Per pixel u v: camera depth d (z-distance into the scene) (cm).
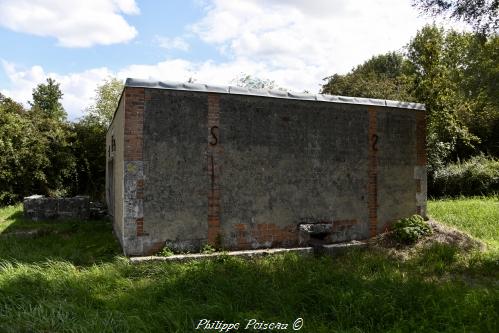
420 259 795
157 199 761
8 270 630
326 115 905
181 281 588
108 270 648
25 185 1750
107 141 1513
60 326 450
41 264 689
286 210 862
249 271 645
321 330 450
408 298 535
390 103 967
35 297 532
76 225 1142
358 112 940
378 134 962
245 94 823
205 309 488
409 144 1002
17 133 1725
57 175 1859
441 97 1647
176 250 772
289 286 581
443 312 502
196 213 788
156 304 521
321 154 898
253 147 836
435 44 1716
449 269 743
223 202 809
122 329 448
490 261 776
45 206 1264
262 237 840
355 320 483
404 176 994
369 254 825
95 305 530
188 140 784
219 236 805
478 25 886
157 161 762
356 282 597
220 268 663
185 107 784
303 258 764
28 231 1064
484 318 489
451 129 1791
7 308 487
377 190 959
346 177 924
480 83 2253
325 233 907
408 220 938
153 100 761
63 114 3603
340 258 819
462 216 1211
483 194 1850
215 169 804
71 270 650
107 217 1327
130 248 742
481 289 603
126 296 548
